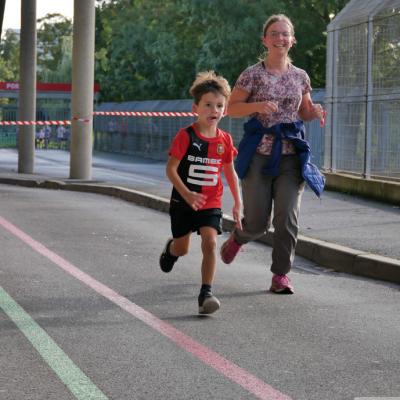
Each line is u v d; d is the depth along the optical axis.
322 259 13.61
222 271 12.29
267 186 10.84
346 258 13.05
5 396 6.62
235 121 44.97
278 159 10.68
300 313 9.62
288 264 10.73
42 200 21.97
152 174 37.19
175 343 8.21
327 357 7.83
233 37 55.22
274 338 8.48
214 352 7.92
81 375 7.16
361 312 9.73
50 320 9.02
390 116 22.34
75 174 28.72
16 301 9.88
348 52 24.20
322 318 9.38
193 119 51.09
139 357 7.71
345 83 24.39
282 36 10.68
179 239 10.09
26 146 33.22
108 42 85.50
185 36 69.56
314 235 14.98
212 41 56.53
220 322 9.10
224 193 23.42
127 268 12.23
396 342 8.40
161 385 6.94
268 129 10.70
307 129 34.44
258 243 15.28
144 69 74.81
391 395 6.80
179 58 68.25
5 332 8.49
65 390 6.78
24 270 11.85
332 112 25.09
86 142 28.78
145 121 58.81
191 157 9.64
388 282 12.09
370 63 23.12
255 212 10.85
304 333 8.69
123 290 10.66
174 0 72.56
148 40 73.75
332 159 25.08
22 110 33.19
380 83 22.73
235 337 8.48
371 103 23.11
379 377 7.26
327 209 19.61
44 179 28.36
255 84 10.77
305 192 24.11
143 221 18.11
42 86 70.25
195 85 9.63
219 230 9.70
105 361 7.57
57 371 7.26
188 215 9.80
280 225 10.70
